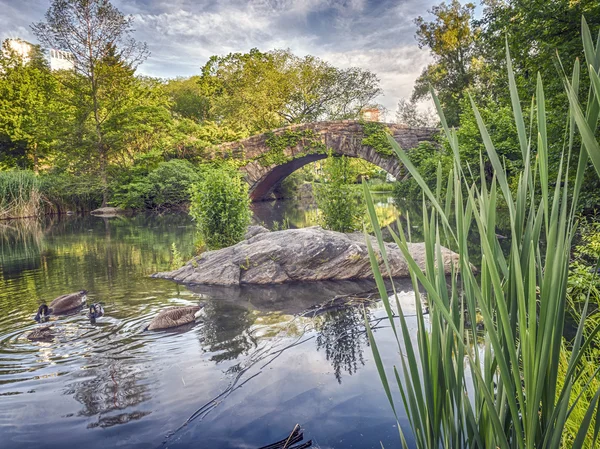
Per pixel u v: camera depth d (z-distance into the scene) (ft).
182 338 16.52
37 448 9.64
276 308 20.52
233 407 10.93
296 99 136.67
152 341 16.28
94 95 92.43
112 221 71.56
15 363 14.51
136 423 10.46
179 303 21.93
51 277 29.22
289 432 9.68
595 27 28.96
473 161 52.60
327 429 9.65
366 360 13.43
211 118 148.66
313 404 10.83
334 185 35.37
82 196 93.04
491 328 2.99
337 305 20.66
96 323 18.79
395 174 85.76
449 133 3.34
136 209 94.12
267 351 14.71
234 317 19.16
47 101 122.01
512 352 2.95
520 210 3.29
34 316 20.08
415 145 84.23
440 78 105.29
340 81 136.98
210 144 101.91
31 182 83.20
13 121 112.98
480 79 98.68
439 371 3.73
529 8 31.73
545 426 3.15
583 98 27.71
